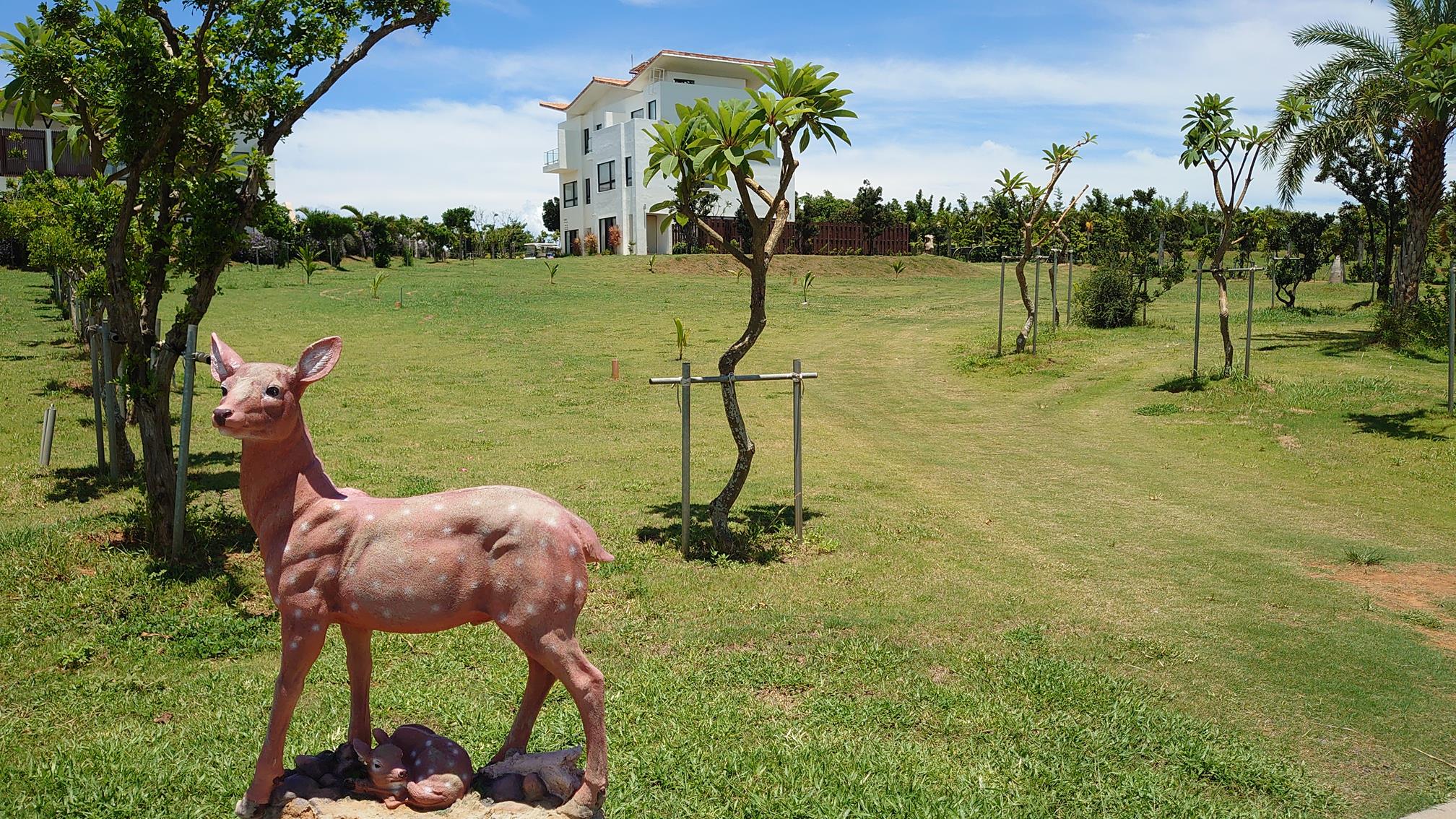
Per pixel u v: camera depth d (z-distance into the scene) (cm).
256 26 1130
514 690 760
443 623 457
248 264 5319
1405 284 2847
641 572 1096
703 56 6106
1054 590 1074
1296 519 1395
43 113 1224
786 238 6166
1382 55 2822
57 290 3422
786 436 2006
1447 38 2170
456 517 456
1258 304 4106
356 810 452
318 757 485
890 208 8031
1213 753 689
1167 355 2797
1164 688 822
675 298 4328
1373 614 1010
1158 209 7088
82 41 1151
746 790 608
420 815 449
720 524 1197
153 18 1108
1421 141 2773
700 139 1134
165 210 1130
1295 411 2055
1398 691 821
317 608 457
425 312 3712
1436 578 1134
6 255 4444
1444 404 1967
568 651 453
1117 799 621
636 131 6284
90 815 552
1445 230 5250
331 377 2539
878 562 1166
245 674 793
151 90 1047
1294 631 958
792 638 909
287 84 1147
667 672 805
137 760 616
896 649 886
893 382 2666
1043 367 2731
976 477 1661
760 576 1098
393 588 452
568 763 483
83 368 2317
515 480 1548
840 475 1662
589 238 6612
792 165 1214
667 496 1467
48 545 1041
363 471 1562
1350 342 2823
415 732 476
